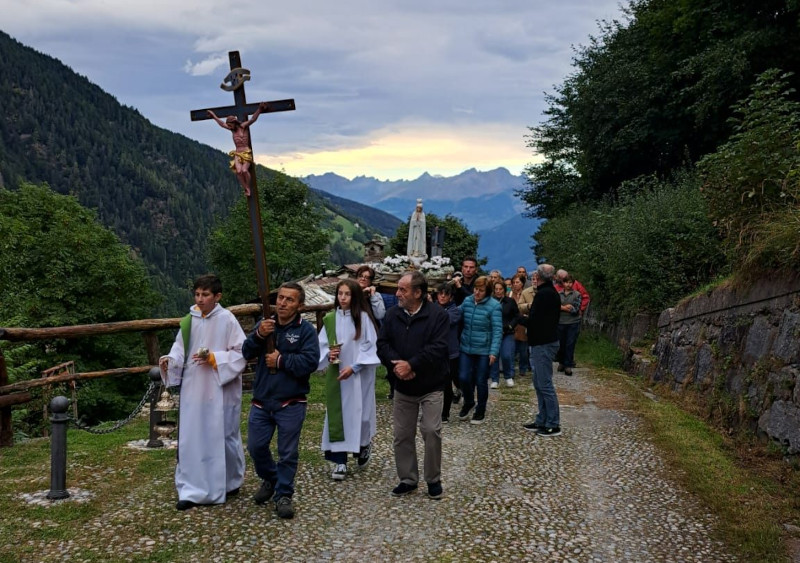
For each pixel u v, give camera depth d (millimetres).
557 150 32750
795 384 6910
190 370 5578
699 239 13180
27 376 12070
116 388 28859
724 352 9180
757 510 5676
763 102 9164
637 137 22547
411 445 5992
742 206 8875
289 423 5445
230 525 5145
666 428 8453
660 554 4898
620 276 14820
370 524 5273
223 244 41094
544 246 27875
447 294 9062
